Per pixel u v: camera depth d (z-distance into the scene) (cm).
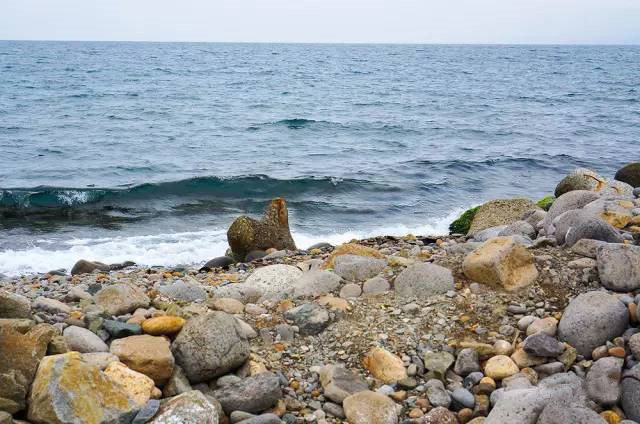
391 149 2828
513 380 446
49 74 7281
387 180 2102
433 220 1639
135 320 509
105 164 2353
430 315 545
